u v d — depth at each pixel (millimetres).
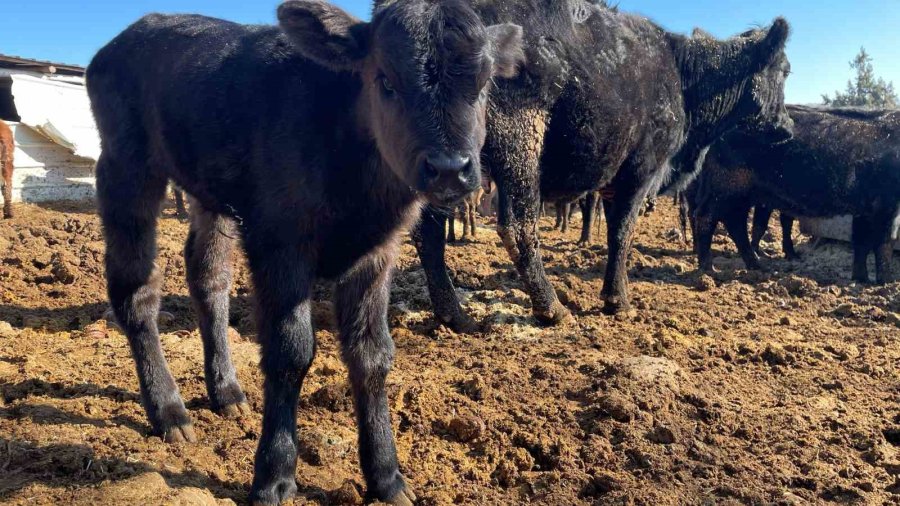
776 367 1930
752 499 1217
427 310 2457
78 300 2422
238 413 1484
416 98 1036
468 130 1041
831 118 3402
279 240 1115
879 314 2562
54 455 1169
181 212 4730
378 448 1178
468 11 1084
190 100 1272
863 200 3291
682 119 2592
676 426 1484
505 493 1255
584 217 4383
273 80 1188
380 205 1151
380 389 1197
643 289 2943
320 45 1118
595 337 2141
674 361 1924
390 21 1078
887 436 1531
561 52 2152
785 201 3482
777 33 2682
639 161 2453
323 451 1320
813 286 2975
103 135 1469
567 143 2258
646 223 5395
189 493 1047
